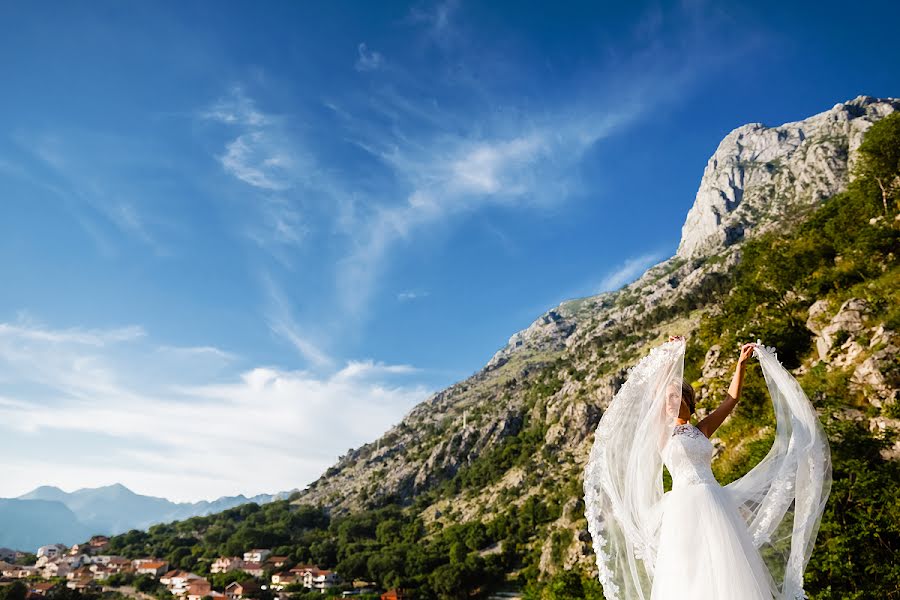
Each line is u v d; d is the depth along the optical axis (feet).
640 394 19.88
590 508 18.97
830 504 57.47
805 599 16.28
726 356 128.67
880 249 131.85
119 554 617.21
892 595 50.67
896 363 81.82
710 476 17.17
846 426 72.54
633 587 17.37
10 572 546.26
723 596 15.01
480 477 618.85
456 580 363.97
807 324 120.98
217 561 521.24
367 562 462.19
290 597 421.18
